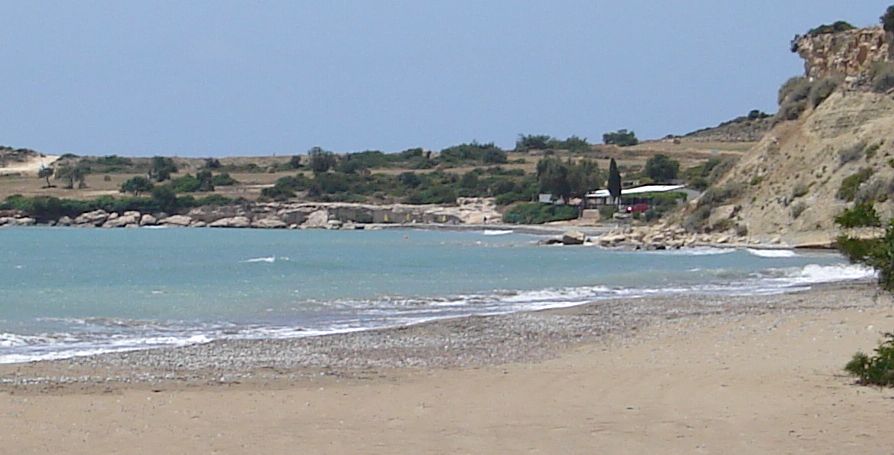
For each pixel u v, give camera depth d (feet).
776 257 231.09
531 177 583.17
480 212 531.91
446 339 87.66
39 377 65.41
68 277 195.21
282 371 68.23
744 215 296.30
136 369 69.62
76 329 100.58
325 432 45.44
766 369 63.93
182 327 102.42
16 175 641.40
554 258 252.21
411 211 540.93
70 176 611.47
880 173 260.01
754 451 40.96
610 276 178.70
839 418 47.19
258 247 343.26
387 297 138.82
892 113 283.38
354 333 92.58
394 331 93.71
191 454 41.29
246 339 89.56
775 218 283.38
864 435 43.52
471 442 43.14
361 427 46.57
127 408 52.01
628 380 60.03
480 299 135.03
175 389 59.62
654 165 547.08
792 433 44.06
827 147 286.66
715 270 189.37
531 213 504.43
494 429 45.78
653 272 186.70
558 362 71.61
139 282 179.11
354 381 62.85
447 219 527.40
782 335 83.92
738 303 118.83
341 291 152.66
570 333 91.09
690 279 168.76
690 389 56.13
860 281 158.81
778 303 118.11
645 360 70.74
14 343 88.79
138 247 343.67
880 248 53.62
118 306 128.67
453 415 49.55
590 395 54.95
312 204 550.77
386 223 534.37
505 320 102.01
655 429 45.29
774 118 329.52
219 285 168.86
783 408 49.85
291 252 307.17
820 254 238.27
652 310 111.45
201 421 48.32
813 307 111.96
